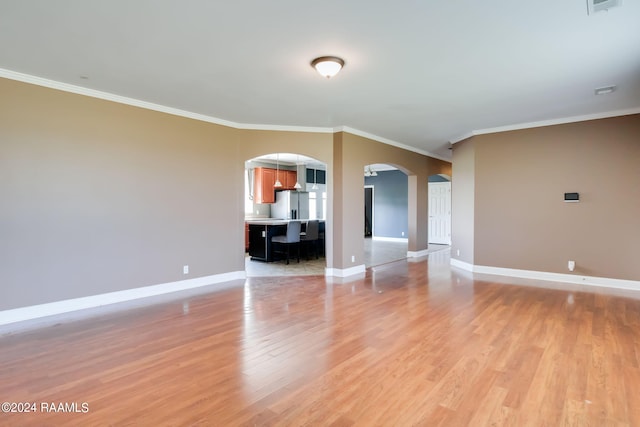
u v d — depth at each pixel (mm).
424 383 2352
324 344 3000
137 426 1901
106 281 4172
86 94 3988
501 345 2957
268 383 2357
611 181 4945
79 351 2861
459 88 3957
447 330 3309
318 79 3689
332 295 4617
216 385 2330
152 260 4578
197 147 5027
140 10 2391
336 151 5824
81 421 1944
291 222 6992
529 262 5613
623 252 4887
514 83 3809
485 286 5066
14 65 3348
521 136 5629
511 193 5746
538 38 2799
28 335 3199
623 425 1904
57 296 3807
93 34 2738
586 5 2320
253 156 5605
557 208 5355
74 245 3922
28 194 3613
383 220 12234
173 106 4652
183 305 4164
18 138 3547
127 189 4332
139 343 3031
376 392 2244
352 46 2947
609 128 4941
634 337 3111
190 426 1900
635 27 2619
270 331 3311
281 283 5332
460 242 6648
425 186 8297
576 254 5227
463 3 2309
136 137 4398
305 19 2520
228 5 2334
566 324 3449
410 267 6695
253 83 3811
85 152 3992
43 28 2641
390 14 2449
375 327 3406
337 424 1920
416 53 3074
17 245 3555
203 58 3182
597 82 3779
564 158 5277
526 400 2146
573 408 2061
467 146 6355
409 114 5031
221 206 5352
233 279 5539
